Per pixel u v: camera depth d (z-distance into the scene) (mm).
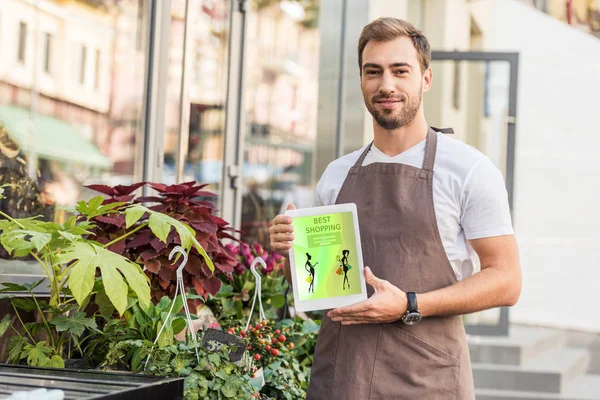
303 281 2650
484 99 8195
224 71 6004
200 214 3371
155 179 4914
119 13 4539
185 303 2910
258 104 6539
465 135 8250
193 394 2756
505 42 10555
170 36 5078
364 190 2758
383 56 2641
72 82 4191
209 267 3029
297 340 4258
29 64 3908
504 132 8141
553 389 7707
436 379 2652
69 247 2645
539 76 10469
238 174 6168
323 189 2904
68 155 4160
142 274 2723
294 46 7004
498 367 7809
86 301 3084
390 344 2660
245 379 2916
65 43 4133
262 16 6512
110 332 3031
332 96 7410
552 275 10289
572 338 9727
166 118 5070
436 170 2691
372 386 2658
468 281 2611
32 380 2188
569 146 10391
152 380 2211
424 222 2664
